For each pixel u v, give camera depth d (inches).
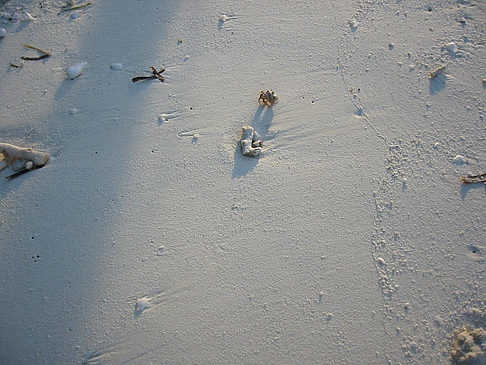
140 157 20.1
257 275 18.5
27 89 21.4
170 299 18.1
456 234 19.2
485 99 21.6
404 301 18.3
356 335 17.8
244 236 19.0
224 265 18.6
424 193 19.8
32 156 19.8
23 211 19.1
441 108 21.4
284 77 22.0
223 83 21.7
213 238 18.9
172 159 20.1
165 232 19.0
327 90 21.7
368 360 17.6
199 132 20.7
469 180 20.0
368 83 21.9
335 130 20.9
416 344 17.7
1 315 17.7
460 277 18.6
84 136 20.5
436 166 20.3
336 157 20.4
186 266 18.5
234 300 18.1
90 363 17.2
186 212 19.3
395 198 19.7
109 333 17.6
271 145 20.6
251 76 21.9
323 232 19.1
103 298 18.0
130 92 21.4
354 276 18.5
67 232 18.8
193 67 22.0
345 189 19.9
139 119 20.9
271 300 18.2
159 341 17.6
